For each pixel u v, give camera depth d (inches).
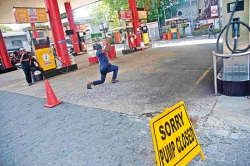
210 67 223.1
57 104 180.9
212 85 162.7
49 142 115.1
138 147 95.7
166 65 272.4
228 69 142.6
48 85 179.8
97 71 318.3
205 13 730.8
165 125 65.5
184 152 69.9
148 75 234.5
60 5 727.7
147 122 119.6
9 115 174.6
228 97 132.4
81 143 108.0
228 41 135.1
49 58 324.2
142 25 552.1
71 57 365.1
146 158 86.7
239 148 83.0
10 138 128.8
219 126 101.2
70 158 96.2
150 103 148.3
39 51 311.0
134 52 486.0
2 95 259.4
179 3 778.8
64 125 134.6
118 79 238.4
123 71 281.3
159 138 62.4
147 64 303.4
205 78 184.9
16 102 213.6
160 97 156.8
